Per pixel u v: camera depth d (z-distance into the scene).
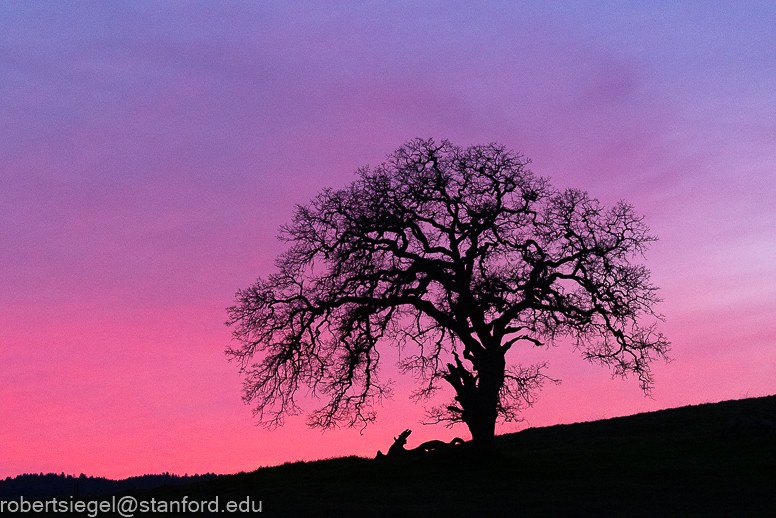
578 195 32.75
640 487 28.25
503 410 32.09
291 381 31.41
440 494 28.08
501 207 33.06
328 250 32.19
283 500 28.36
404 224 32.19
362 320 31.72
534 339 32.12
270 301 31.83
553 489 28.38
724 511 23.94
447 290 32.16
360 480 31.89
